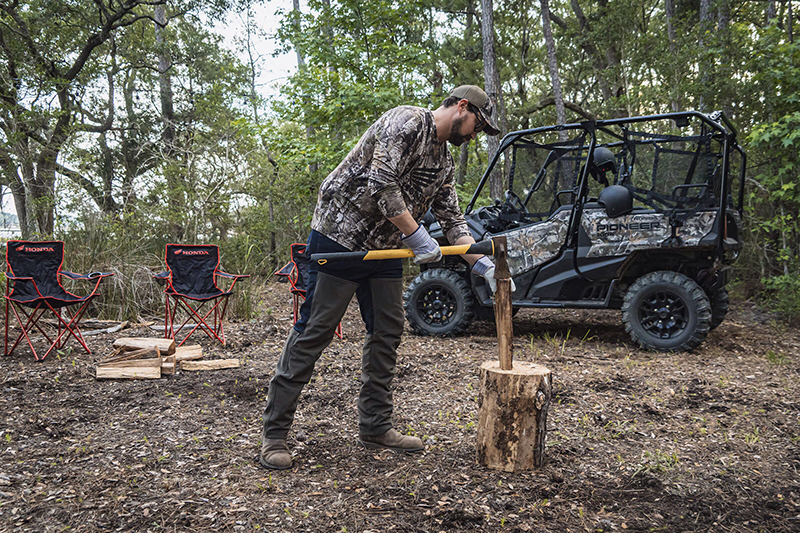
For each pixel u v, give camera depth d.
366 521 1.94
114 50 16.39
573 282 5.38
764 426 3.00
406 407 3.32
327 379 3.90
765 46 7.13
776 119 7.09
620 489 2.23
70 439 2.70
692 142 5.00
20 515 1.93
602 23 14.16
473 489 2.20
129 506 2.00
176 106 18.22
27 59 12.51
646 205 5.14
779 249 7.27
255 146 10.81
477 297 5.80
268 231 11.42
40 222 9.09
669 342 4.95
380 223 2.38
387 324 2.58
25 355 4.42
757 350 5.03
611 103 14.17
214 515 1.95
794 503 2.12
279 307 7.33
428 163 2.35
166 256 5.16
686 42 9.52
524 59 17.56
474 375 4.07
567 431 2.92
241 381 3.82
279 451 2.42
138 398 3.39
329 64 9.13
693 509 2.07
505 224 5.83
